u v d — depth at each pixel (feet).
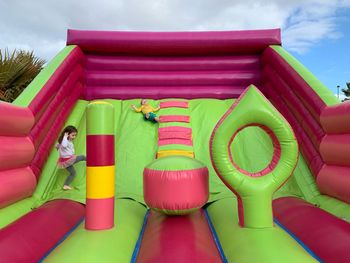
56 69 18.26
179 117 20.17
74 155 16.16
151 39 21.67
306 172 15.66
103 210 10.43
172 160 11.64
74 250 8.75
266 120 10.72
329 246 8.76
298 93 16.79
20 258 8.52
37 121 15.65
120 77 22.50
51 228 10.60
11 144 12.78
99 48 21.86
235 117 10.71
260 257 8.41
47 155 17.07
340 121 12.46
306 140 16.24
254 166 16.97
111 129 10.89
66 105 19.93
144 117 20.53
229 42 21.57
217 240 10.53
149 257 8.58
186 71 22.71
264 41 21.34
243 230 10.25
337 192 12.63
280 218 11.64
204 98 22.43
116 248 9.19
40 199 14.92
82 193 15.12
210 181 16.26
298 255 8.52
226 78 22.49
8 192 12.09
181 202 10.96
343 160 12.50
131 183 16.43
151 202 11.28
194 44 21.72
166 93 22.49
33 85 16.42
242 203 10.58
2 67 28.25
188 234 9.76
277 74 19.84
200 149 18.66
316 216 10.75
